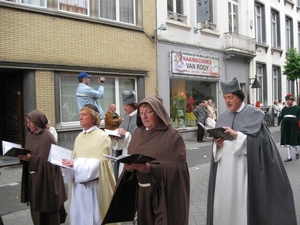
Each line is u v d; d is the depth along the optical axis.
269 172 3.35
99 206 3.48
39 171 3.51
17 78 9.23
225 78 15.88
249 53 16.80
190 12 14.01
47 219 3.63
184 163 2.70
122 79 11.41
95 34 10.30
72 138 9.59
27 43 8.68
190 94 14.28
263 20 19.53
